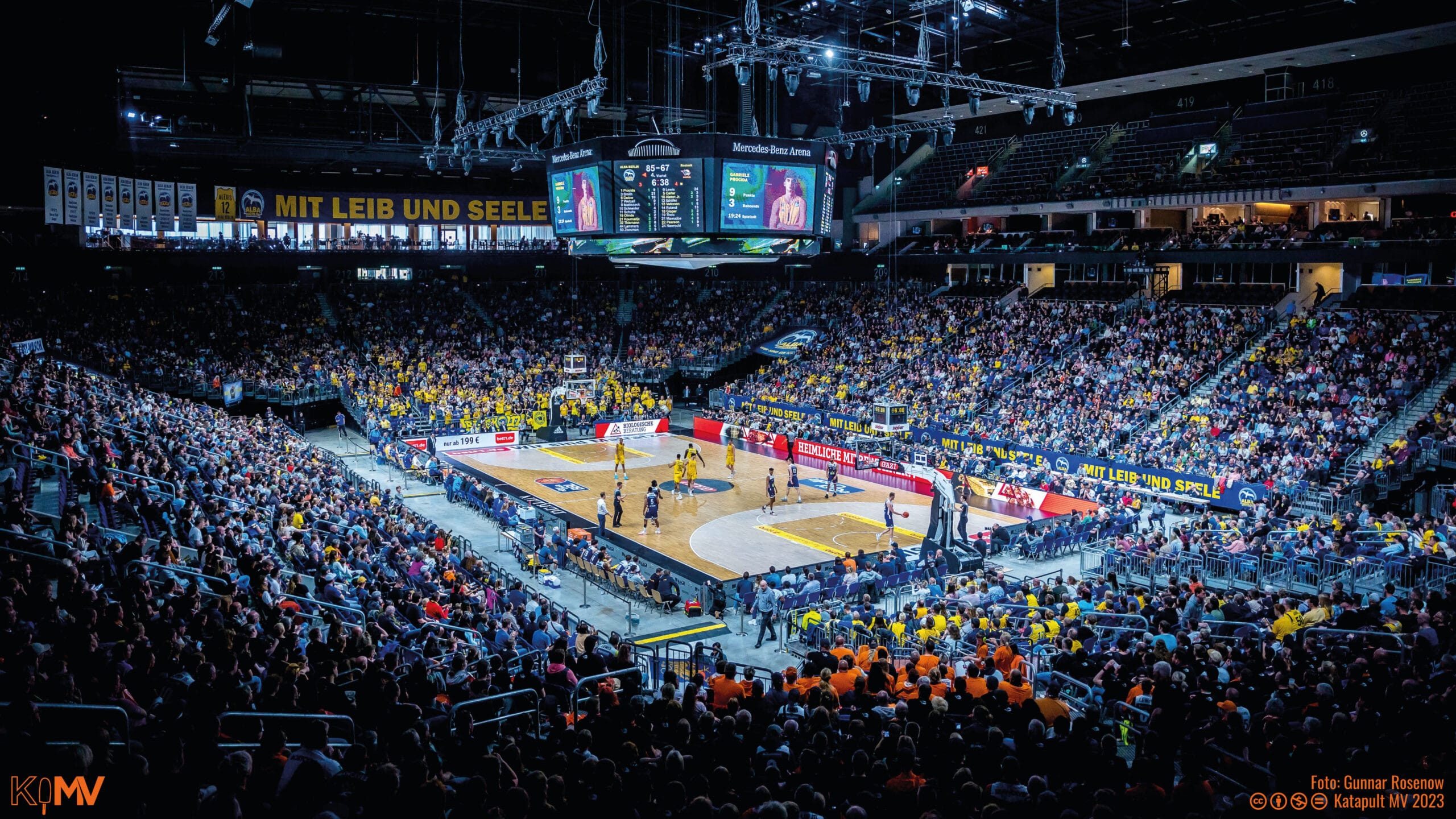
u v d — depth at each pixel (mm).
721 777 8828
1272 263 48719
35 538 14266
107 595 12805
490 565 28266
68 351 46094
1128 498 34688
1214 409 40312
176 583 13992
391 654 13328
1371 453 35375
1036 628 18375
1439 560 23188
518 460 48594
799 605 25906
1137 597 21156
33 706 7812
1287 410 38156
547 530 32875
